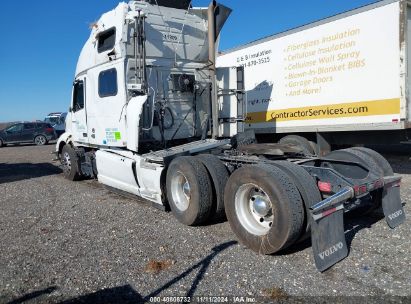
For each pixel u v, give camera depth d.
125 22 6.85
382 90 7.95
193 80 7.55
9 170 12.91
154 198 6.37
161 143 7.24
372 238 4.78
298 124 9.84
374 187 4.67
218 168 5.46
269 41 10.47
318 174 4.69
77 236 5.32
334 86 8.88
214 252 4.54
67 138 10.05
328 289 3.56
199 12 7.82
